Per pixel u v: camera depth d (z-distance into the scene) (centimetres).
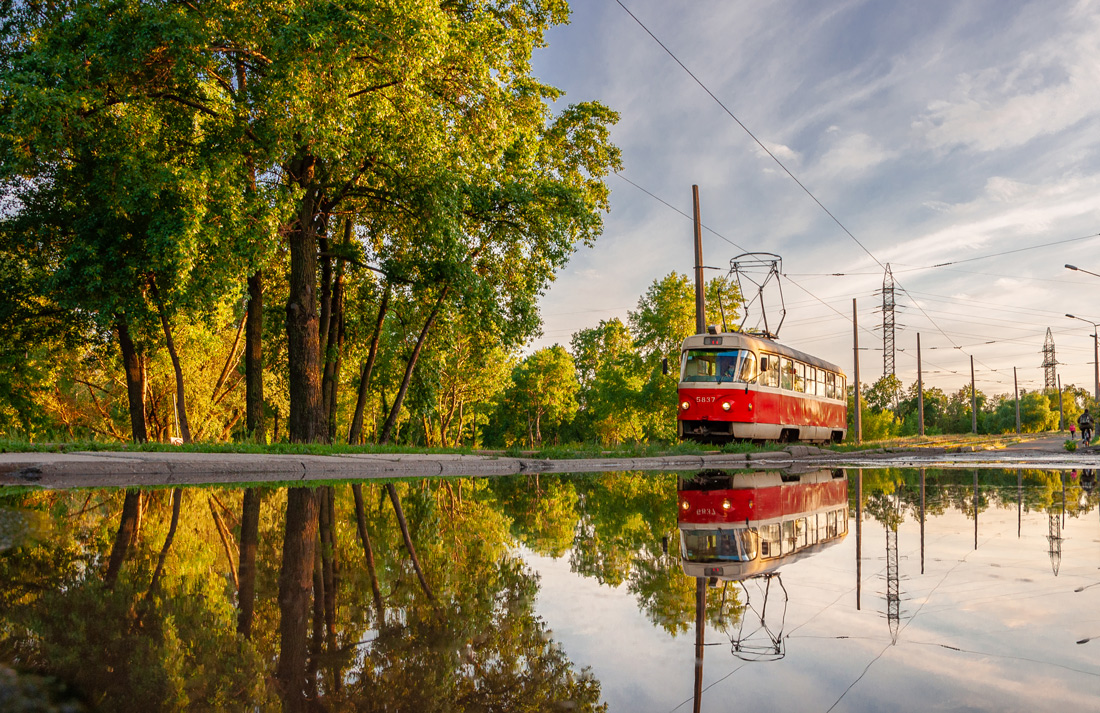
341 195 1920
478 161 1858
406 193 1864
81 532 438
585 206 2194
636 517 577
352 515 572
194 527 473
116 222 1739
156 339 2167
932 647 210
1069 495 750
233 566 344
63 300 1733
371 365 2442
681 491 839
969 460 1678
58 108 1404
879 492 799
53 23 1783
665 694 171
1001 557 370
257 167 1681
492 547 421
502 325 2211
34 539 405
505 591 298
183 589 286
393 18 1410
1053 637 219
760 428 2075
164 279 1781
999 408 12350
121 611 246
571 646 217
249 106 1593
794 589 295
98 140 1645
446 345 2542
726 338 2083
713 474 1186
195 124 1664
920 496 744
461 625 242
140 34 1352
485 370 5153
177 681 177
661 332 4866
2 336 2158
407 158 1700
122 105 1647
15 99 1416
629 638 225
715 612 259
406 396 2792
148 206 1603
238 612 254
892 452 2142
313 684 180
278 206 1554
